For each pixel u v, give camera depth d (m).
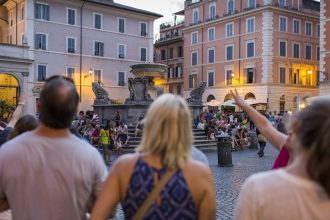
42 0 46.88
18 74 43.56
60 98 2.83
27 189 2.80
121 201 2.54
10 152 2.85
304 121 1.96
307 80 55.84
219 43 58.25
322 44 43.53
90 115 30.36
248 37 54.19
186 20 64.25
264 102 51.97
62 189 2.80
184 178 2.42
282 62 53.19
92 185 2.96
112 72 52.53
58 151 2.84
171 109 2.47
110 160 18.56
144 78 26.28
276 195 1.95
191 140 2.54
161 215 2.37
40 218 2.78
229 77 56.72
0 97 45.59
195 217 2.45
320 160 1.88
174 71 68.88
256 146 25.28
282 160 3.42
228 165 16.47
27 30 45.78
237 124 26.88
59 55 48.03
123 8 52.72
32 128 4.42
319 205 1.90
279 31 52.84
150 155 2.49
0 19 50.81
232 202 9.48
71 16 49.19
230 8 56.78
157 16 55.97
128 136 22.33
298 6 54.75
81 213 2.90
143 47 55.44
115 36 52.88
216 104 48.62
